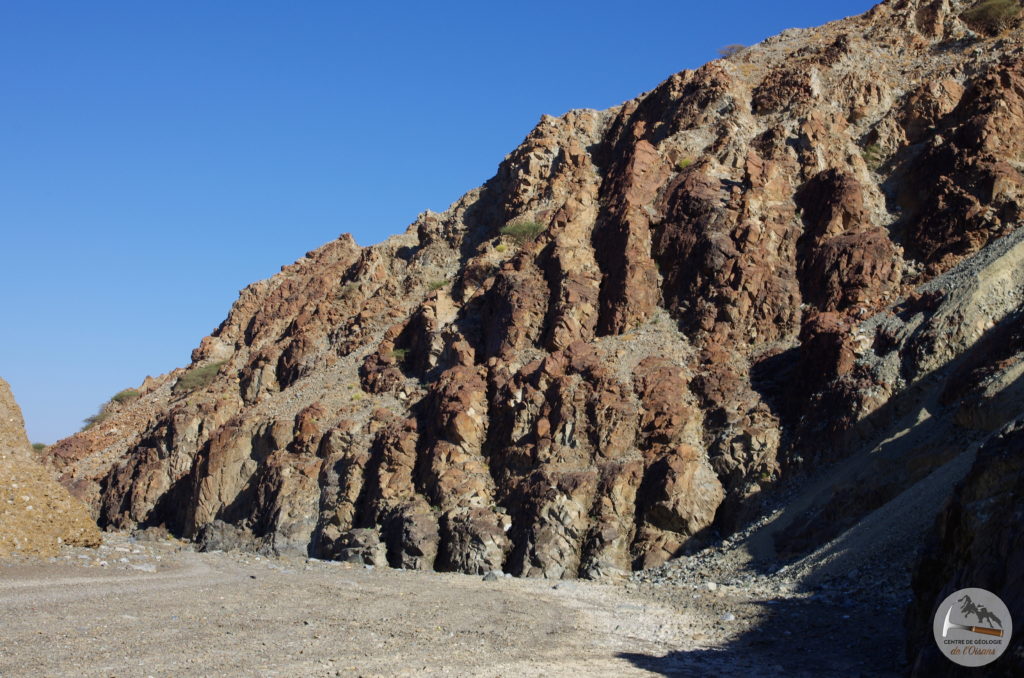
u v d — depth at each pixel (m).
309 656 15.90
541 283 47.06
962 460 26.14
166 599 20.91
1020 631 12.59
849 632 19.97
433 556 37.12
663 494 34.25
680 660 17.95
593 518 35.28
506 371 43.31
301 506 44.00
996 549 14.04
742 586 27.56
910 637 16.70
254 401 59.19
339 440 45.81
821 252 42.06
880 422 32.53
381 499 41.22
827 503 30.14
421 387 48.38
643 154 51.59
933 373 32.50
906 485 28.44
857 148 48.34
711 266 43.41
